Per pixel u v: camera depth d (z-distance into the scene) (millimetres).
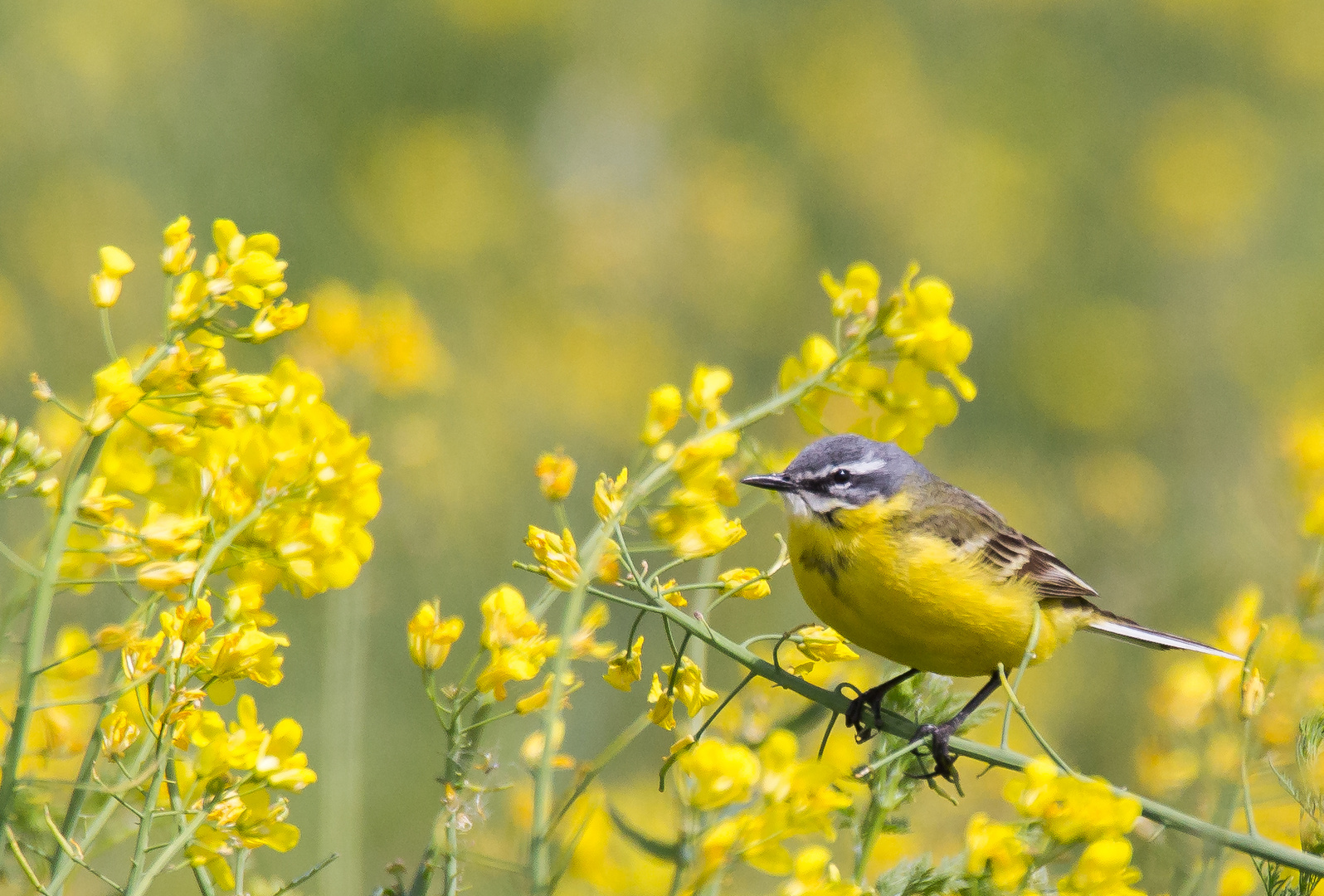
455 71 25609
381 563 12953
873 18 29000
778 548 15438
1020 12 30391
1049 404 22984
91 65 21516
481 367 20234
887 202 26141
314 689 13023
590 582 5738
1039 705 13000
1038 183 27406
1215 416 22828
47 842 5570
